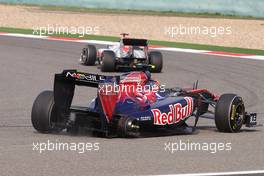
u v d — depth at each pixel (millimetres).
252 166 28781
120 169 27375
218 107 38906
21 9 179250
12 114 46844
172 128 38688
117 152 31203
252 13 177125
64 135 36281
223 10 182000
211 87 65438
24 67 78562
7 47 101625
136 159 29609
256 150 33000
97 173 26516
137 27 141875
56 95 35281
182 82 68875
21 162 28297
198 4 185875
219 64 86375
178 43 114375
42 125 35906
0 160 28656
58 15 165125
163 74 75625
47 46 104375
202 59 92250
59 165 27891
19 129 38969
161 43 113875
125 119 34906
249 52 102500
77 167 27562
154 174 26547
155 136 36875
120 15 172125
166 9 190500
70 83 35812
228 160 30094
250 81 70375
